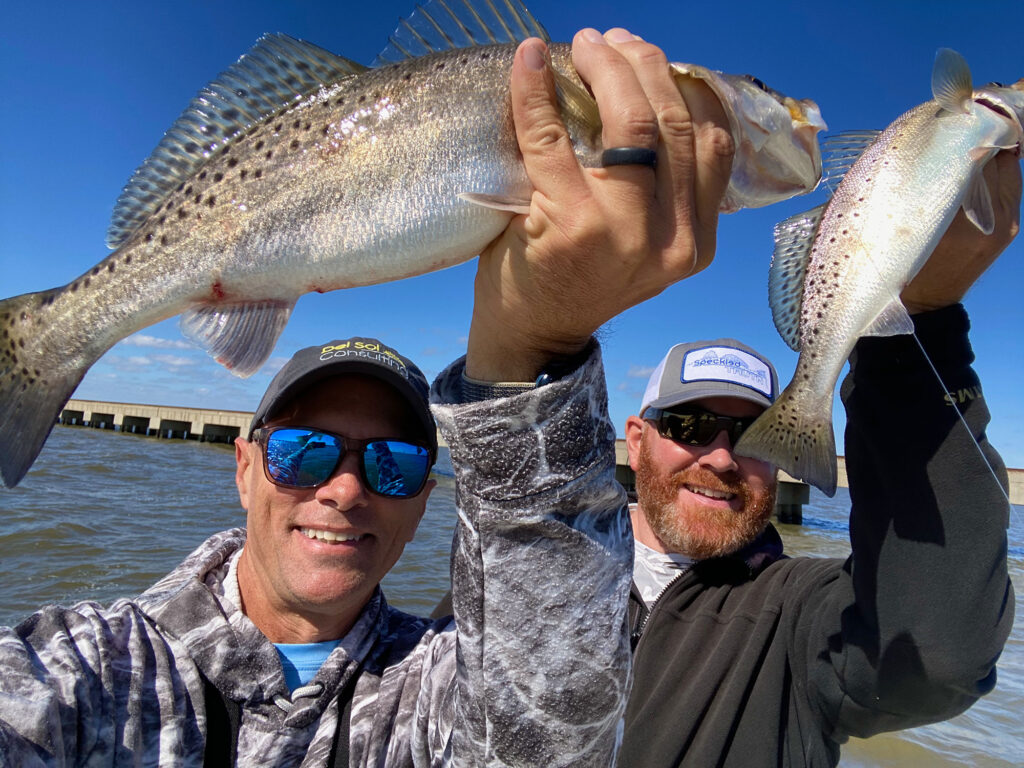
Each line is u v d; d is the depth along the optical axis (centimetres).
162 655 43
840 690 55
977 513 49
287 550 48
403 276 49
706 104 39
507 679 38
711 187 39
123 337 53
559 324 38
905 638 50
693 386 71
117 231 53
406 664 49
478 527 38
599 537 39
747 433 55
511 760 38
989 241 49
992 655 48
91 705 39
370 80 50
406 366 53
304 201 49
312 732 44
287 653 48
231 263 50
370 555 49
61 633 41
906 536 50
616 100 36
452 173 47
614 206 36
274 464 48
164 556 190
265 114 52
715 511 68
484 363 40
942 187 50
